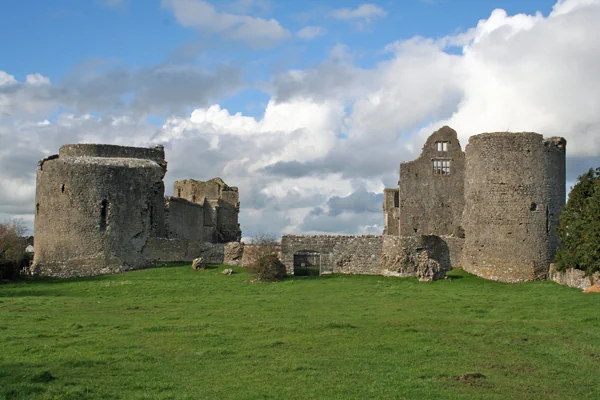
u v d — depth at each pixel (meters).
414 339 30.62
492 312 39.31
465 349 28.86
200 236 88.94
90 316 37.06
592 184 54.22
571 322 35.38
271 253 58.38
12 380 22.72
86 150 68.12
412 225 72.31
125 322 34.88
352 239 60.16
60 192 61.81
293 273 59.38
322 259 59.94
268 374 24.31
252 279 54.34
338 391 22.17
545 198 60.75
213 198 94.38
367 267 59.84
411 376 24.27
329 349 28.48
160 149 71.88
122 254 62.16
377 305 42.16
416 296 46.69
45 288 51.25
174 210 77.75
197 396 21.48
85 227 61.44
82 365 25.34
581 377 24.69
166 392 21.97
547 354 28.16
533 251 59.84
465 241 63.72
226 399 21.25
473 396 21.94
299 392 22.02
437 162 72.88
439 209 72.38
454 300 44.53
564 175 62.78
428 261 57.66
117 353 27.45
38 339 30.22
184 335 31.20
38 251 62.31
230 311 39.12
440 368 25.53
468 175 64.00
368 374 24.41
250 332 32.00
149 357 26.69
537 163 60.72
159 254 64.00
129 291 48.78
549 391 22.88
